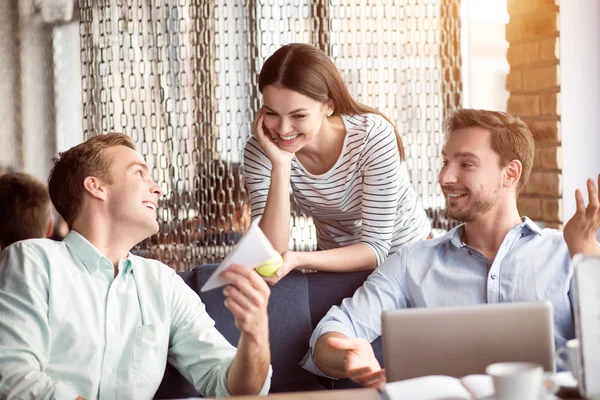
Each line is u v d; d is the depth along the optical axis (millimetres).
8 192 2422
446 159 1957
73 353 1605
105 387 1631
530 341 1373
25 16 3709
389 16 3396
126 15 3406
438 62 3412
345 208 2188
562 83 3264
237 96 3438
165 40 3400
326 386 1969
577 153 3293
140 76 3459
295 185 2197
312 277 2043
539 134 3344
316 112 1998
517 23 3391
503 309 1376
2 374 1494
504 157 1908
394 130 2143
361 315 1944
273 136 2047
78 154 1721
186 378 1761
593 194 1803
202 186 3377
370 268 2098
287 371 1970
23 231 2426
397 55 3414
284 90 1950
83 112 3439
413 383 1229
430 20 3389
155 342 1694
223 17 3420
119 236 1730
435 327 1359
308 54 1984
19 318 1552
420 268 1985
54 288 1613
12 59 3705
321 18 3408
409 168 3434
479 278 1937
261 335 1483
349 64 3414
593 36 3281
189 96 3414
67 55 3748
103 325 1655
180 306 1767
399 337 1354
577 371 1212
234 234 3338
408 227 2303
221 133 3414
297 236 3219
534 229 1937
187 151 3395
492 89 3455
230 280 1379
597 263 1156
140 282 1733
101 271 1689
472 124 1937
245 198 3383
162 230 3275
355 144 2088
